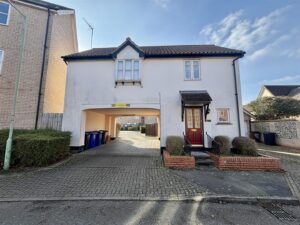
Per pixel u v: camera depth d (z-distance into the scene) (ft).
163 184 17.95
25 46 35.94
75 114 34.17
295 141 39.73
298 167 24.39
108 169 22.99
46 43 37.93
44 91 36.32
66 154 29.50
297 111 50.26
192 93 32.42
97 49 43.73
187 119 33.22
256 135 52.16
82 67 35.40
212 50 36.42
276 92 83.61
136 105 33.71
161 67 34.71
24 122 33.94
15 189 16.37
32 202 14.07
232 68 33.94
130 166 24.50
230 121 32.17
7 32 34.96
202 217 12.05
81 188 16.75
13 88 34.17
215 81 33.63
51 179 19.08
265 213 12.78
